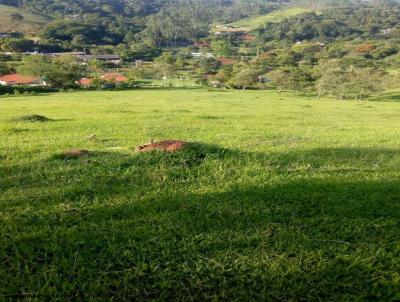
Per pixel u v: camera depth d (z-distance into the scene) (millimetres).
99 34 163250
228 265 4168
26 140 11805
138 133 13625
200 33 193250
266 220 5160
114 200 5762
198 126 16188
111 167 7074
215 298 3691
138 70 93500
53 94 48375
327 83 57938
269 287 3875
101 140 11828
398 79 59000
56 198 5805
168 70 94125
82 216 5242
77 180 6551
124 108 27125
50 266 4078
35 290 3732
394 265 4270
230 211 5398
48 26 155375
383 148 10938
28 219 5125
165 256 4266
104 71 97875
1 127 14961
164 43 173750
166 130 14562
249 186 6371
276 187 6352
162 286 3824
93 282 3844
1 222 5035
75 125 16094
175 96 45594
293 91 65812
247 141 11781
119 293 3734
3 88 50125
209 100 39656
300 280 3996
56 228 4844
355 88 56875
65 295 3699
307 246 4566
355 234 4875
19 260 4168
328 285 3930
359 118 25281
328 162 8391
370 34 177375
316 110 30719
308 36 183000
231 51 149500
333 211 5500
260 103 37156
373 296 3812
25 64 74688
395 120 25062
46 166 7395
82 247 4441
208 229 4879
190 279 3924
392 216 5387
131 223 5016
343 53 125438
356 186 6520
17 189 6188
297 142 11516
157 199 5785
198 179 6680
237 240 4629
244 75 71000
